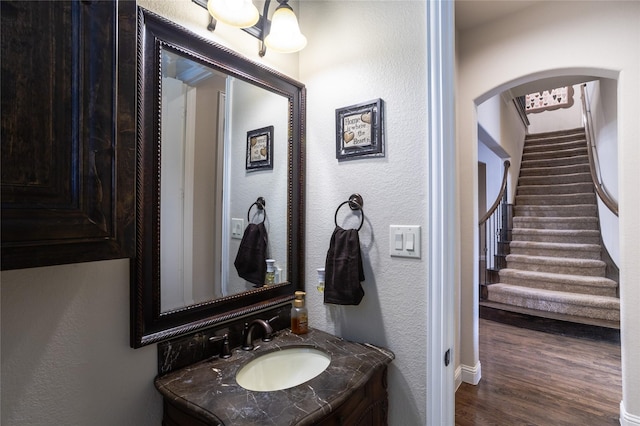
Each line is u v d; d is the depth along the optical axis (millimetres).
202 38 1091
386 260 1243
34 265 529
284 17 1190
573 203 4910
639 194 1811
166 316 989
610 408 2111
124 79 645
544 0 2146
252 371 1104
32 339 758
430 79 1153
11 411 728
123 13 647
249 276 1273
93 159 595
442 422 1117
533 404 2164
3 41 501
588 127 5129
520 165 5957
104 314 872
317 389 917
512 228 5109
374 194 1276
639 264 1820
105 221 612
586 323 3543
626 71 1875
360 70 1331
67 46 568
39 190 534
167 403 951
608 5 1941
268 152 1340
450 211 1149
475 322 2469
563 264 4133
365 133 1291
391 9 1262
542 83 3449
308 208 1465
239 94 1245
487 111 3893
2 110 499
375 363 1093
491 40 2381
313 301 1440
